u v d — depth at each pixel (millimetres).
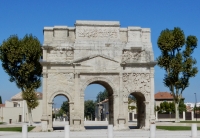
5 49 91875
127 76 73875
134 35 75750
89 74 72688
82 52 73062
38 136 54531
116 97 73125
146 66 74750
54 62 71875
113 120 73500
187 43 94125
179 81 92188
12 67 92812
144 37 76500
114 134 58344
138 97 79000
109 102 78250
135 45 74938
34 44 92812
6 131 69875
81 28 74000
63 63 72312
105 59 73375
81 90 72188
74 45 72938
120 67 73625
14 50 91688
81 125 71250
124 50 74438
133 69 74250
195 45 94188
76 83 72062
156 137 50000
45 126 70250
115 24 75125
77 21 74062
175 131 65062
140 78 74250
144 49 75125
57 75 72188
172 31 92688
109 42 74250
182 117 124688
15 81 94250
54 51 72750
